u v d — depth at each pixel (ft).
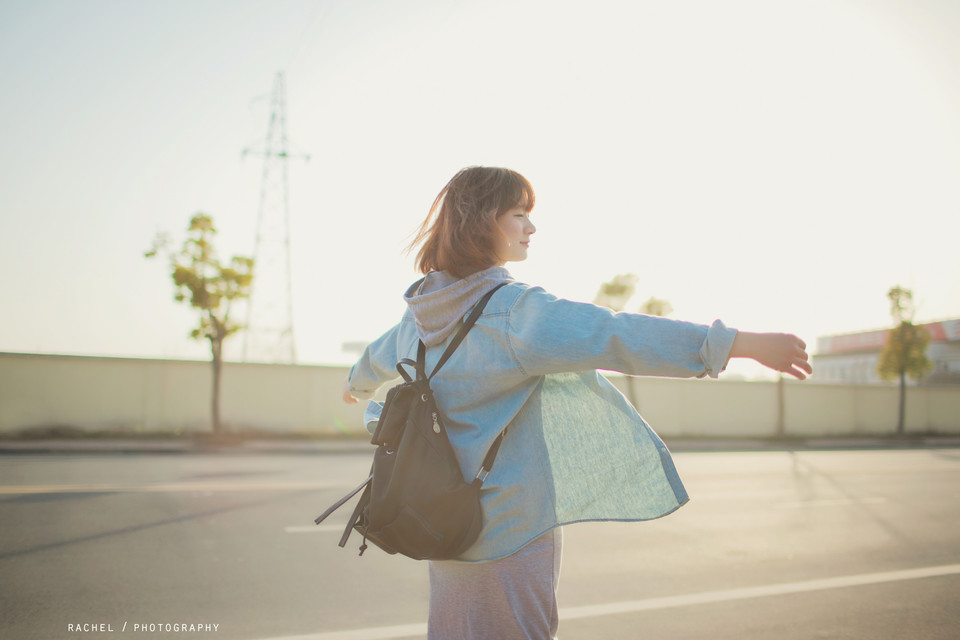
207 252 57.88
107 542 17.39
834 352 188.75
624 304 81.05
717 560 17.33
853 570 16.55
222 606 12.82
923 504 27.96
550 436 4.44
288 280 88.69
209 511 21.89
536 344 4.03
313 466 37.37
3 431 57.21
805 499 28.55
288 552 17.02
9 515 20.54
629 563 16.89
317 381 67.92
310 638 11.23
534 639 4.29
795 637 11.71
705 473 38.78
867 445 80.84
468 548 4.25
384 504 4.10
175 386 63.05
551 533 4.43
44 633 11.22
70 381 59.47
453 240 4.58
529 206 4.83
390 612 12.68
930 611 13.26
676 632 11.89
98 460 39.68
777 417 89.56
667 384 84.12
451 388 4.45
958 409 104.68
